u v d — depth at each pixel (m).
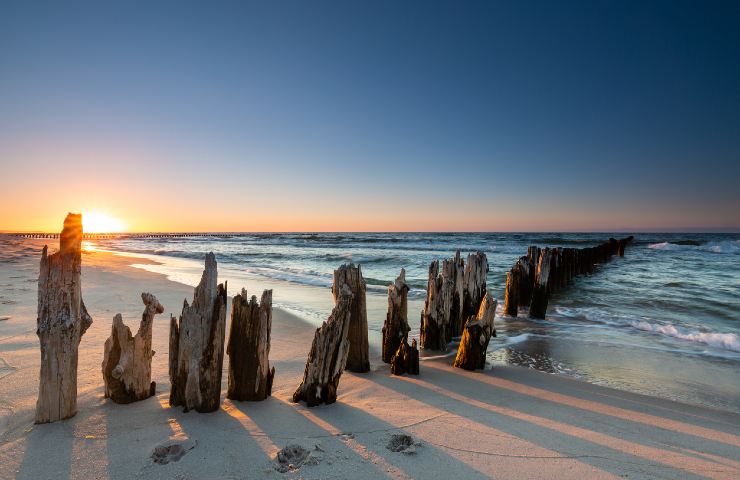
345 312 4.28
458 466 2.99
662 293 14.90
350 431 3.52
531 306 10.66
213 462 2.90
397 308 6.30
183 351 3.73
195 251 37.84
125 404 3.80
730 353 7.44
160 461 2.89
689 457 3.31
